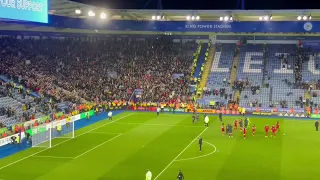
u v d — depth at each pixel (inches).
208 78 3041.3
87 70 3127.5
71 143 1731.1
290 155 1510.8
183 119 2448.3
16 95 2393.0
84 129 2081.7
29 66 2994.6
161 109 2795.3
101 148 1632.6
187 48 3307.1
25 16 1496.1
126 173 1273.4
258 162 1408.7
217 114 2684.5
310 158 1464.1
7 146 1678.2
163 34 3417.8
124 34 3444.9
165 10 2409.0
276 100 2748.5
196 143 1729.8
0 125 1855.3
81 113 2468.0
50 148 1633.9
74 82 2962.6
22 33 3410.4
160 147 1652.3
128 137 1865.2
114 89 2965.1
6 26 3216.0
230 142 1752.0
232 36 3326.8
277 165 1368.1
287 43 3230.8
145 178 1218.0
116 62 3228.3
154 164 1384.1
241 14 2404.0
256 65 3093.0
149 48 3326.8
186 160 1439.5
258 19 2664.9
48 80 2829.7
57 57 3238.2
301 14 2346.2
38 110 2279.8
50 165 1371.8
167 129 2089.1
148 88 2967.5
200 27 2394.2
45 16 1633.9
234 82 2933.1
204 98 2866.6
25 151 1583.4
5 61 2972.4
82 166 1359.5
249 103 2738.7
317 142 1748.3
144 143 1732.3
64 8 2281.0
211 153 1545.3
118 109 2869.1
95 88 2940.5
